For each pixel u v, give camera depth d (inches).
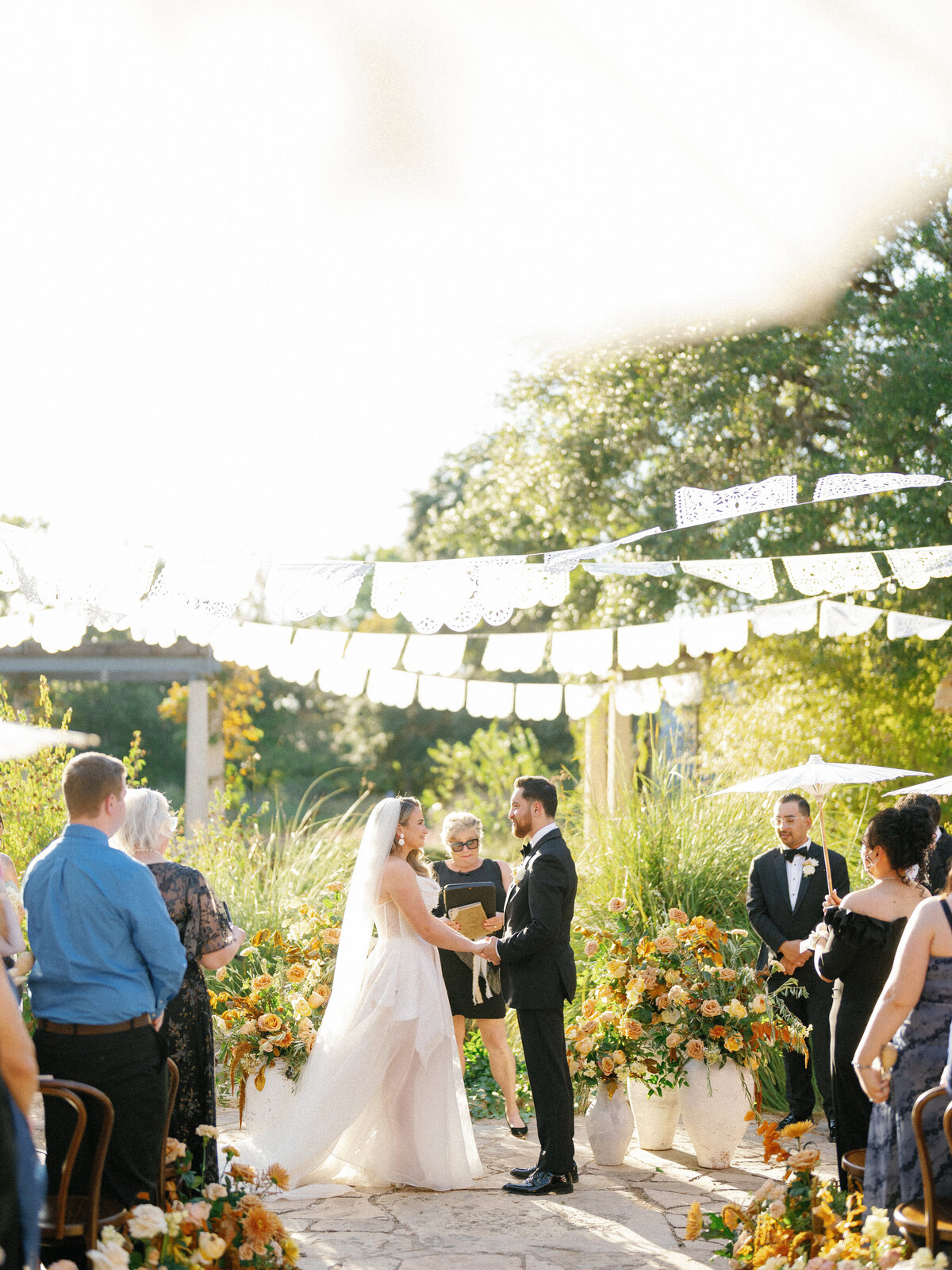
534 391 461.4
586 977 253.8
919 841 151.8
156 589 162.1
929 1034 119.6
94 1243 113.5
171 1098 133.3
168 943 123.5
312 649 230.4
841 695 351.6
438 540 552.4
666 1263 155.5
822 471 372.5
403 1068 191.6
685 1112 200.7
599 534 463.8
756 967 224.7
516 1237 166.1
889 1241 113.4
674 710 370.0
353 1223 172.6
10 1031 92.7
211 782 450.6
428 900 211.2
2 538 159.8
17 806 289.7
